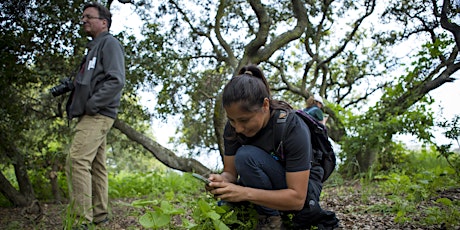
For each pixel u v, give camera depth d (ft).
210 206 6.23
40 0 14.38
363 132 22.15
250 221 6.77
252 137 6.84
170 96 20.33
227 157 7.54
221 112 20.83
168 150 21.18
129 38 17.17
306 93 28.94
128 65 17.25
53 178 17.51
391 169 21.50
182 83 20.97
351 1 26.30
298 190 6.38
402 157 24.39
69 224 7.72
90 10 10.75
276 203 6.35
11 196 14.93
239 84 6.01
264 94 6.16
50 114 17.58
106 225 10.75
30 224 11.98
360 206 11.82
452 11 20.31
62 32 15.02
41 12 14.28
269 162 6.69
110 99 10.11
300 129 6.42
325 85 31.58
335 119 26.20
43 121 17.95
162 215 5.96
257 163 6.64
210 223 6.18
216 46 23.29
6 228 11.21
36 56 14.85
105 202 10.98
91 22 10.74
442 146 16.97
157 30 18.58
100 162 10.93
